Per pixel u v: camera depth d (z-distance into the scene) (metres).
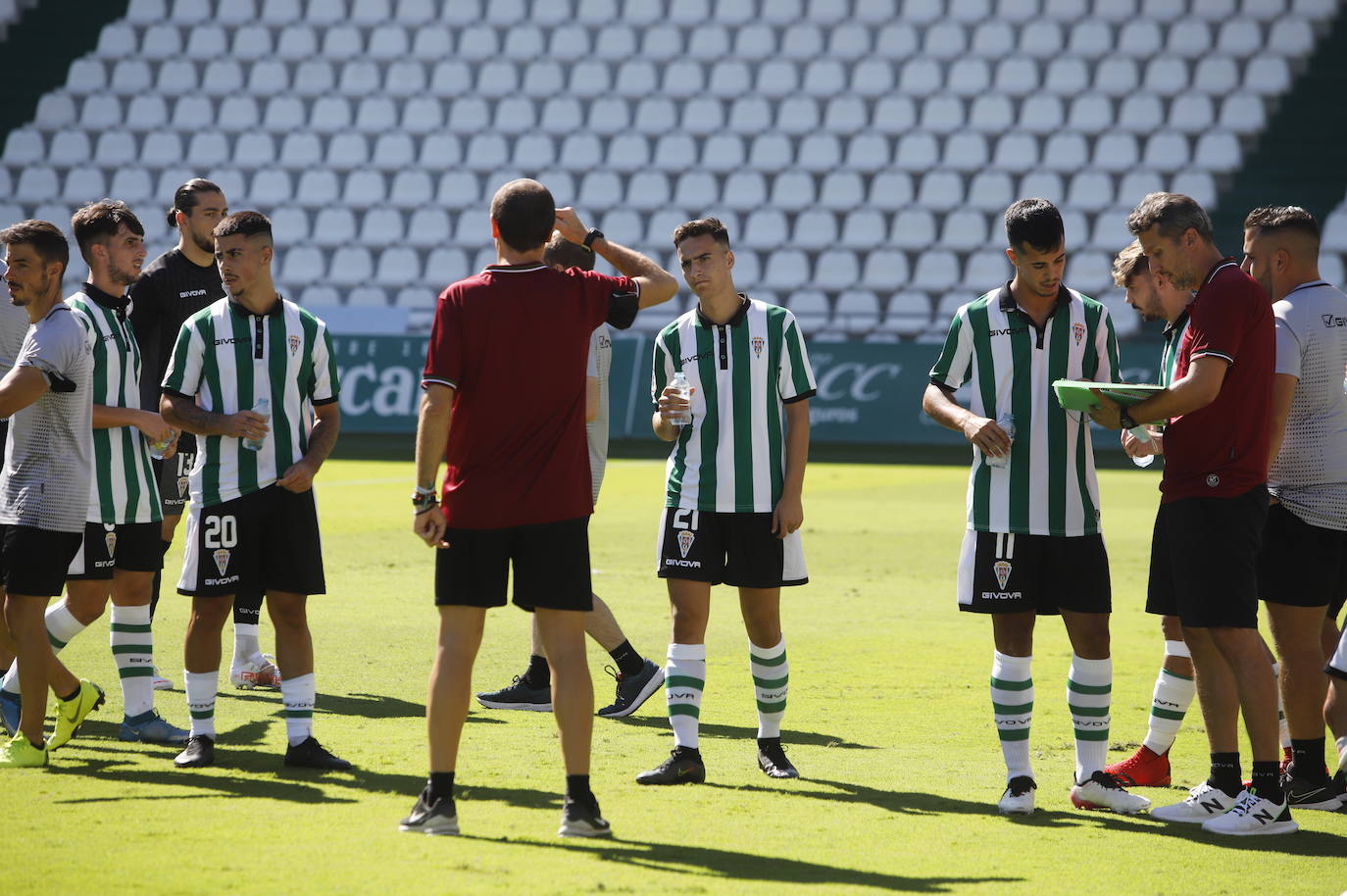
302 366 12.03
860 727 13.55
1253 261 11.98
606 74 67.88
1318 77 61.41
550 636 9.95
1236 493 10.55
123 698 13.59
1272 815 10.24
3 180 65.75
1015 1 67.00
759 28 68.25
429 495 9.77
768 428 12.05
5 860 8.88
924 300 56.62
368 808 10.30
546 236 10.10
